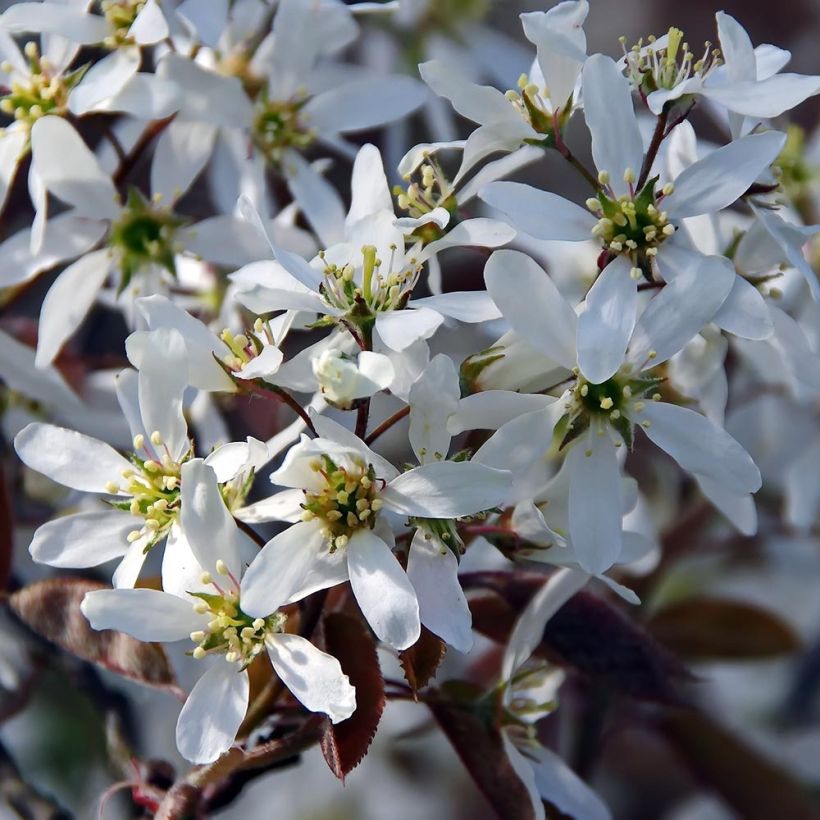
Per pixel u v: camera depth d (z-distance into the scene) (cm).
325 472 31
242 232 37
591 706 39
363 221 33
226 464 32
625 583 40
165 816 32
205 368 32
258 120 37
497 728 34
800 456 41
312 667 31
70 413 39
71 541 33
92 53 38
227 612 32
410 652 32
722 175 33
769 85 33
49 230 36
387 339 31
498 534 33
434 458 32
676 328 32
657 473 42
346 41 38
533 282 32
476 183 34
